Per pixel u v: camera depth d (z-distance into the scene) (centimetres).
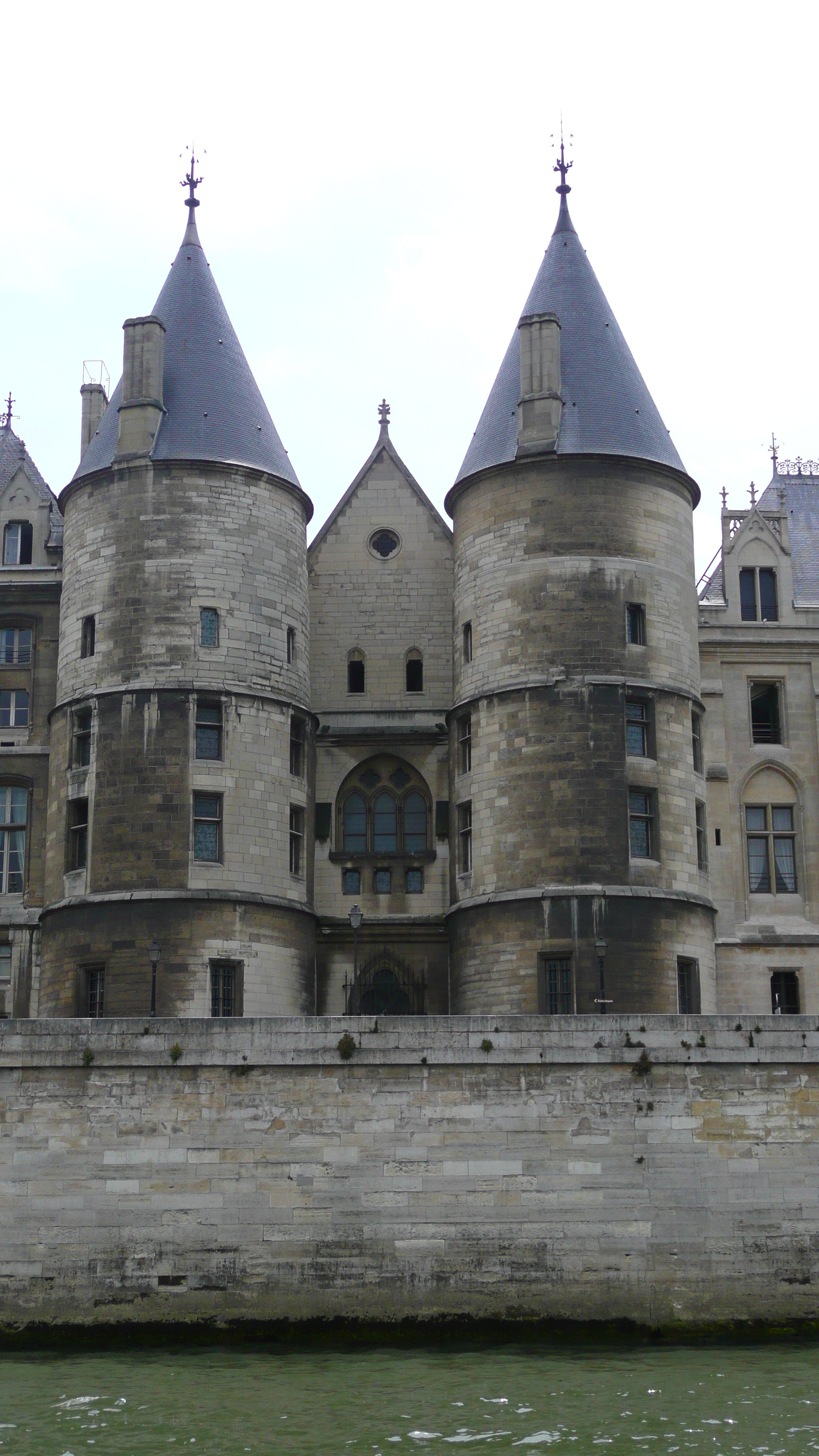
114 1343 3466
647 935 4416
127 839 4466
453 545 5162
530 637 4631
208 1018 3634
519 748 4572
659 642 4678
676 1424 2758
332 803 5072
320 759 5109
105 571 4684
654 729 4603
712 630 5112
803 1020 3666
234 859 4509
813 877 4975
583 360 4922
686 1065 3625
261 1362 3291
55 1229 3531
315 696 5188
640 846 4547
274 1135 3572
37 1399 2972
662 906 4456
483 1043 3622
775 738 5119
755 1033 3647
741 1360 3269
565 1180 3559
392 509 5319
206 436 4769
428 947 4959
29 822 4975
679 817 4597
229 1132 3575
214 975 4412
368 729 5100
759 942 4862
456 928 4675
